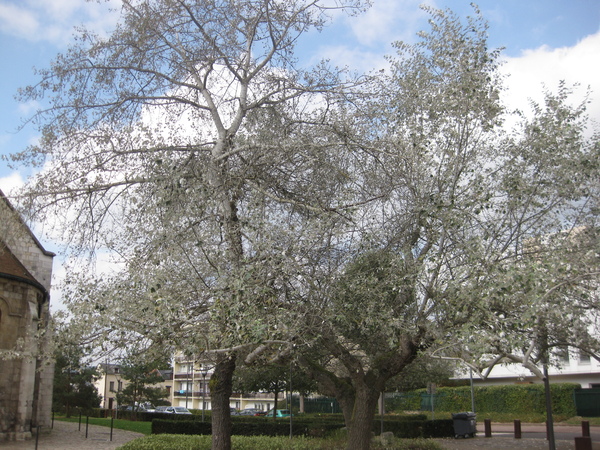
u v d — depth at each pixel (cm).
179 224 907
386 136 985
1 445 2045
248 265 791
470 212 841
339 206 898
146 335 850
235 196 998
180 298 854
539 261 778
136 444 1631
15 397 2206
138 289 859
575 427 3128
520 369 3806
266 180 1025
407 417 2991
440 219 855
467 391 4197
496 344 728
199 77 1180
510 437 2472
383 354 1097
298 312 843
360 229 919
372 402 1034
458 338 761
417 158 912
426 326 847
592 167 879
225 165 1014
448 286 796
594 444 1947
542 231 886
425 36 991
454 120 938
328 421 2686
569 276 749
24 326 2248
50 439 2366
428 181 912
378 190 984
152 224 945
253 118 1178
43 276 2742
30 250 2730
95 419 4169
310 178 1036
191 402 7819
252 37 1167
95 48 1093
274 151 1000
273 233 825
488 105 916
